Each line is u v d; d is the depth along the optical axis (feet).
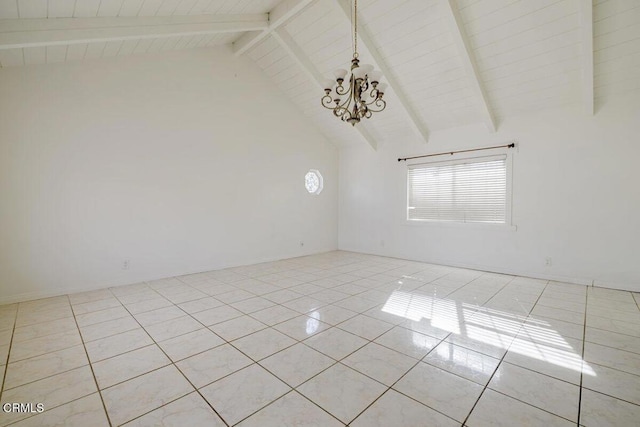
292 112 19.04
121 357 6.86
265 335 7.93
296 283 12.94
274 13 12.91
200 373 6.22
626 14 9.21
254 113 17.15
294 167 19.25
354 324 8.59
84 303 10.45
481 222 15.43
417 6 11.07
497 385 5.77
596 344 7.38
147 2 9.53
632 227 11.59
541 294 11.30
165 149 13.88
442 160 16.69
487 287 12.25
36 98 10.78
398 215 18.78
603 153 12.06
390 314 9.33
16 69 10.41
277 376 6.09
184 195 14.52
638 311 9.51
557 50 10.84
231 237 16.31
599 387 5.70
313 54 14.62
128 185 12.87
